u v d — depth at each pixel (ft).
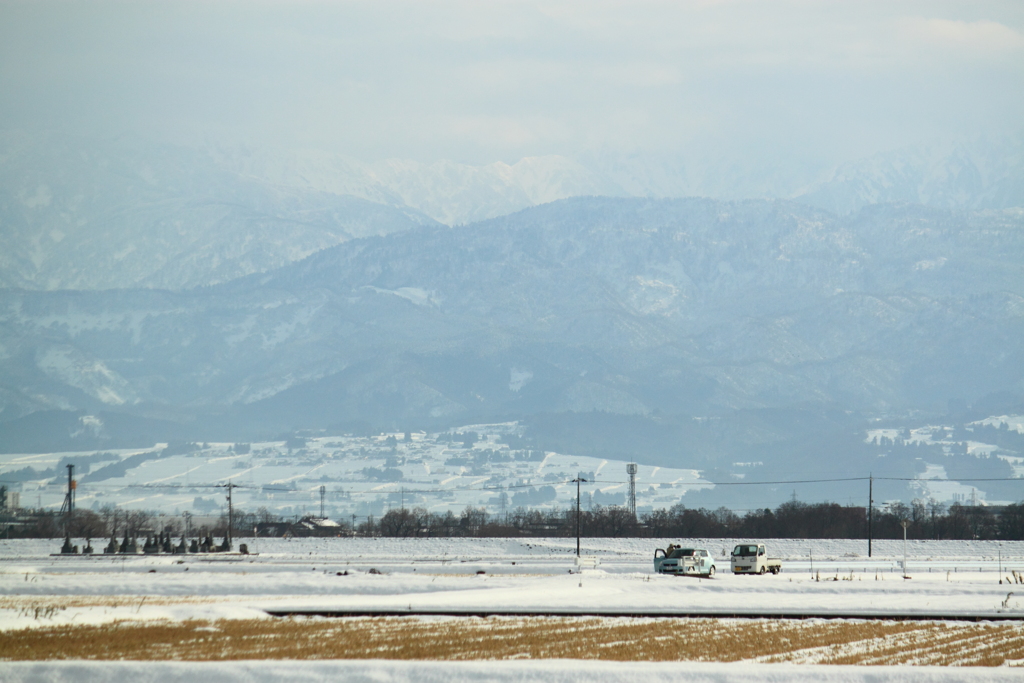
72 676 485.97
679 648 579.48
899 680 490.49
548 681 485.56
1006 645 597.11
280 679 486.38
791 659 550.77
